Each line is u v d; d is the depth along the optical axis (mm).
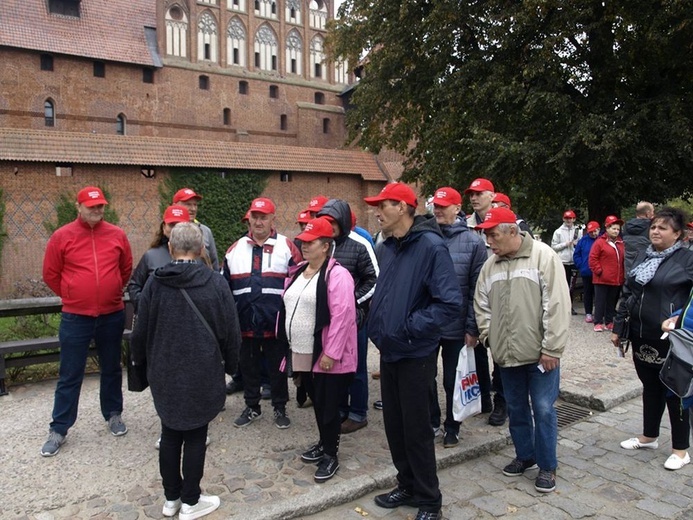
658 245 4043
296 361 4039
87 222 4398
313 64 45531
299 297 4055
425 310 3158
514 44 15133
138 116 37688
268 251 4910
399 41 17172
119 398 4703
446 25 15516
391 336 3195
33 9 35000
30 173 21984
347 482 3766
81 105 35531
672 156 13625
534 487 3855
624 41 13766
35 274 22109
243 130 41844
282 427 4812
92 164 23234
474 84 15180
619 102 14625
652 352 4105
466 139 14867
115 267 4543
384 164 32062
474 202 5242
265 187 27812
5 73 33000
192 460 3248
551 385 3744
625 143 12766
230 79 41312
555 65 14188
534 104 13703
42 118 34250
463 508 3566
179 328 3184
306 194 29172
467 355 4219
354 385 4840
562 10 13789
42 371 6492
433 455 3303
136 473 3896
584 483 3916
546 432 3746
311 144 43969
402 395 3279
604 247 8984
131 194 24234
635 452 4445
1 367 5664
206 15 40344
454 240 4570
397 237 3350
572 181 15180
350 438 4656
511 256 3748
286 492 3652
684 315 3340
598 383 6137
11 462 4051
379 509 3559
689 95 14359
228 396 5746
